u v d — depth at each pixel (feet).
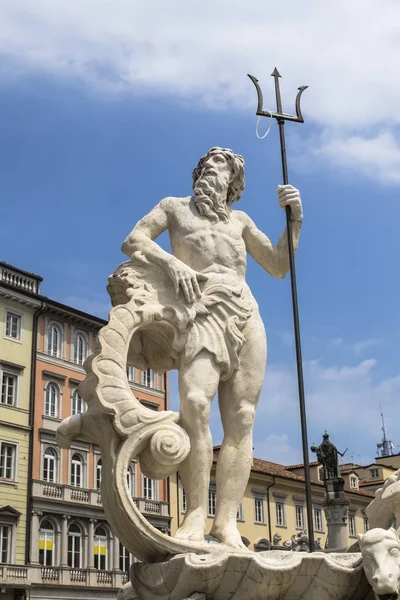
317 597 10.94
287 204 14.70
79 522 88.48
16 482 84.38
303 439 13.75
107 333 12.50
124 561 92.02
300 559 10.75
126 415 12.10
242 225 14.49
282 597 10.95
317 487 102.73
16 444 85.76
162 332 13.14
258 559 10.62
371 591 11.39
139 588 11.76
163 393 95.25
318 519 102.73
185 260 13.76
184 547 11.71
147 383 93.56
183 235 13.87
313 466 106.63
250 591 10.68
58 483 88.07
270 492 95.91
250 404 13.23
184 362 12.90
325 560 10.84
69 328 96.63
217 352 12.91
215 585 10.79
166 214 14.12
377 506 13.71
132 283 13.14
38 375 90.79
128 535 11.87
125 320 12.66
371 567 10.51
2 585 78.28
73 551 87.25
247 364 13.33
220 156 14.35
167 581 11.21
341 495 61.05
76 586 85.10
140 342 13.42
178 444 12.14
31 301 91.45
